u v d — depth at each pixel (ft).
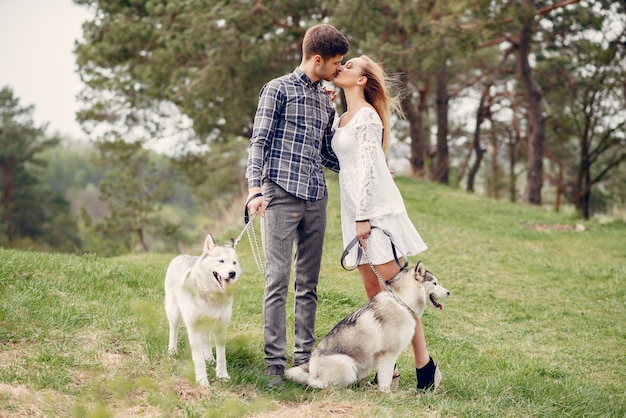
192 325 15.23
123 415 13.19
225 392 14.93
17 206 152.15
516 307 30.86
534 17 72.28
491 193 133.08
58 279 22.82
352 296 27.99
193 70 70.64
